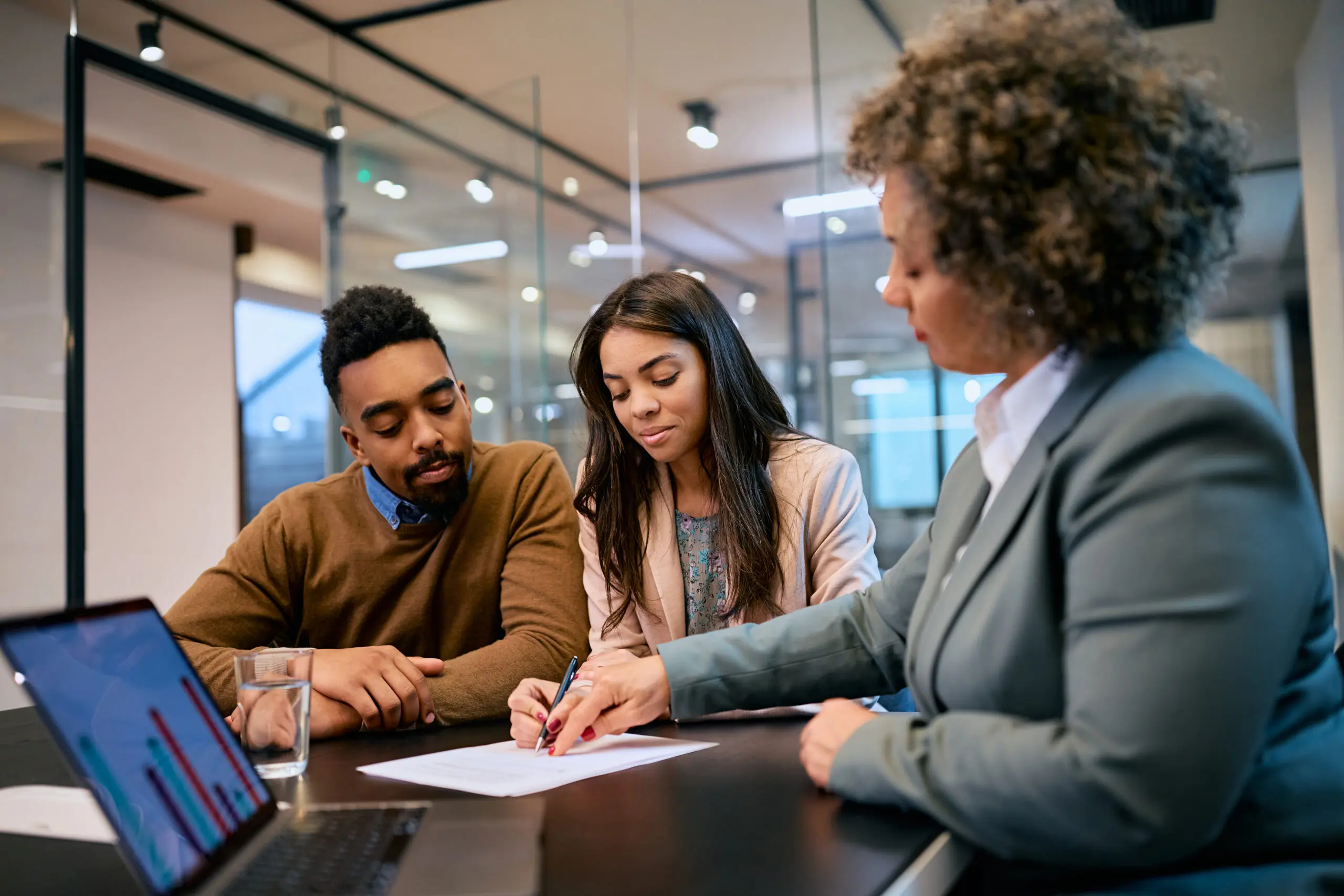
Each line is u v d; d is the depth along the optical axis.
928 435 2.89
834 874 0.62
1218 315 2.58
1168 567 0.62
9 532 2.95
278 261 5.12
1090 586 0.65
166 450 4.58
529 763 0.95
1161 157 0.69
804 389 4.75
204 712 0.74
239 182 4.07
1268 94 2.48
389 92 3.60
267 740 0.91
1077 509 0.68
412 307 1.41
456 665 1.25
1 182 3.05
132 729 0.62
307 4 3.31
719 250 4.47
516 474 1.53
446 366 1.43
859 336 2.94
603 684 1.03
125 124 3.41
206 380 4.77
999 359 0.79
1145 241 0.69
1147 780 0.60
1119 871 0.69
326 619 1.48
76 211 3.11
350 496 1.51
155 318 4.52
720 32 3.32
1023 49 0.72
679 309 1.29
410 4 3.31
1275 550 0.62
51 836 0.77
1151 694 0.60
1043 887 0.71
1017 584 0.71
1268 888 0.64
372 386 1.36
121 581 4.38
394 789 0.86
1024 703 0.71
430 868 0.59
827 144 2.90
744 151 3.72
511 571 1.47
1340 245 2.46
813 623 1.06
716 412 1.32
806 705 1.11
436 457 1.39
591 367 1.38
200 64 3.41
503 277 3.41
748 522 1.31
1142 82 0.71
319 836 0.67
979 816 0.66
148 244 4.47
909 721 0.77
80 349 3.09
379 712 1.14
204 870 0.59
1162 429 0.65
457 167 3.51
